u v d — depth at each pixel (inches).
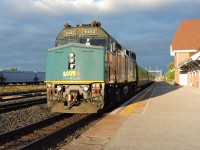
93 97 513.0
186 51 2299.5
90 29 581.0
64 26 605.0
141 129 381.1
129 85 940.6
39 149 304.2
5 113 572.4
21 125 469.7
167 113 532.4
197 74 1571.1
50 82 532.7
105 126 409.7
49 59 541.6
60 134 376.2
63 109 521.0
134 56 1117.1
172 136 337.7
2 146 319.6
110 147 290.2
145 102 745.6
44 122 473.4
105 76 527.8
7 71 2298.2
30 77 2561.5
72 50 523.2
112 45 609.3
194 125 408.2
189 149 280.7
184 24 2461.9
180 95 1000.9
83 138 336.2
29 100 869.2
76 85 522.3
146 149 281.6
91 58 518.9
